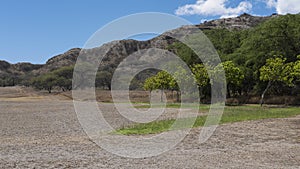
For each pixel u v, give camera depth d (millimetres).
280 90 55781
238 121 25047
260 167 10812
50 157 12281
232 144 15398
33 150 13727
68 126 23297
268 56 54344
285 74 43219
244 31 75750
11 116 32219
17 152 13258
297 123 24016
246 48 60469
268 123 23891
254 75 55625
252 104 51469
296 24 57312
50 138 17344
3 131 20516
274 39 55906
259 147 14617
